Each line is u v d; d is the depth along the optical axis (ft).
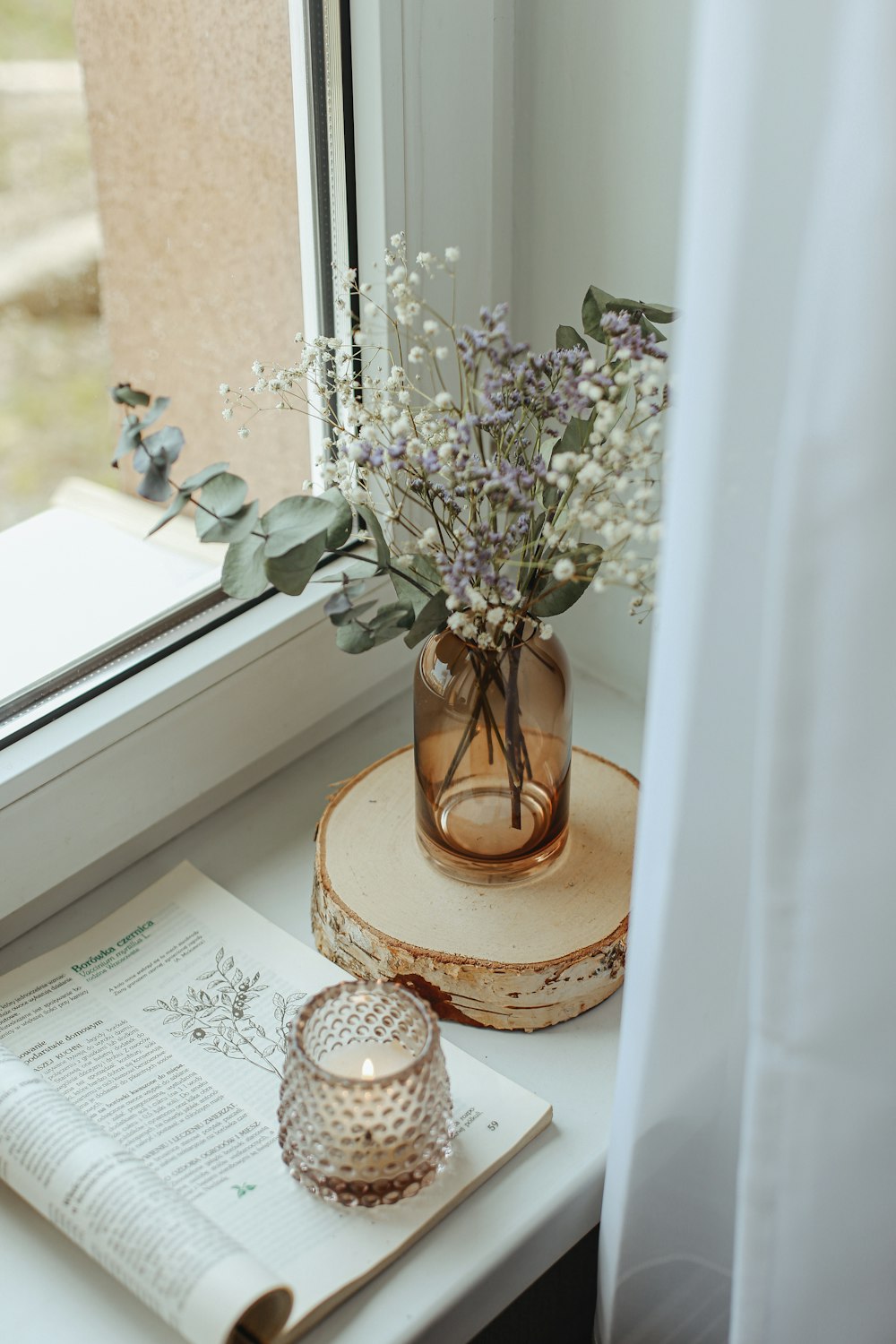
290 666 3.07
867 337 1.37
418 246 2.91
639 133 2.78
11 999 2.54
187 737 2.89
